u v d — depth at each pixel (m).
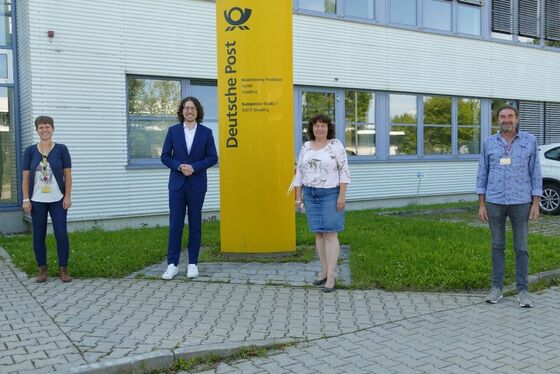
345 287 6.27
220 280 6.50
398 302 5.80
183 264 7.29
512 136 5.75
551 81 17.98
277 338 4.70
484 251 7.60
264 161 7.50
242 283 6.41
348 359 4.33
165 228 10.34
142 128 11.23
